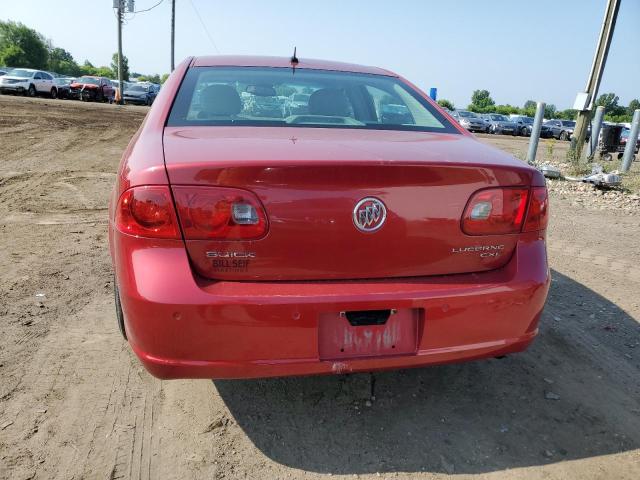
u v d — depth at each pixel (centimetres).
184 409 242
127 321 193
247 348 189
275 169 183
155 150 199
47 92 2920
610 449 226
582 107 1078
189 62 304
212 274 188
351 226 192
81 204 603
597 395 264
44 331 302
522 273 212
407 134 251
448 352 208
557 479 208
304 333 190
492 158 216
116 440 220
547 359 296
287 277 193
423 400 256
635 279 423
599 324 340
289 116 262
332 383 266
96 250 443
